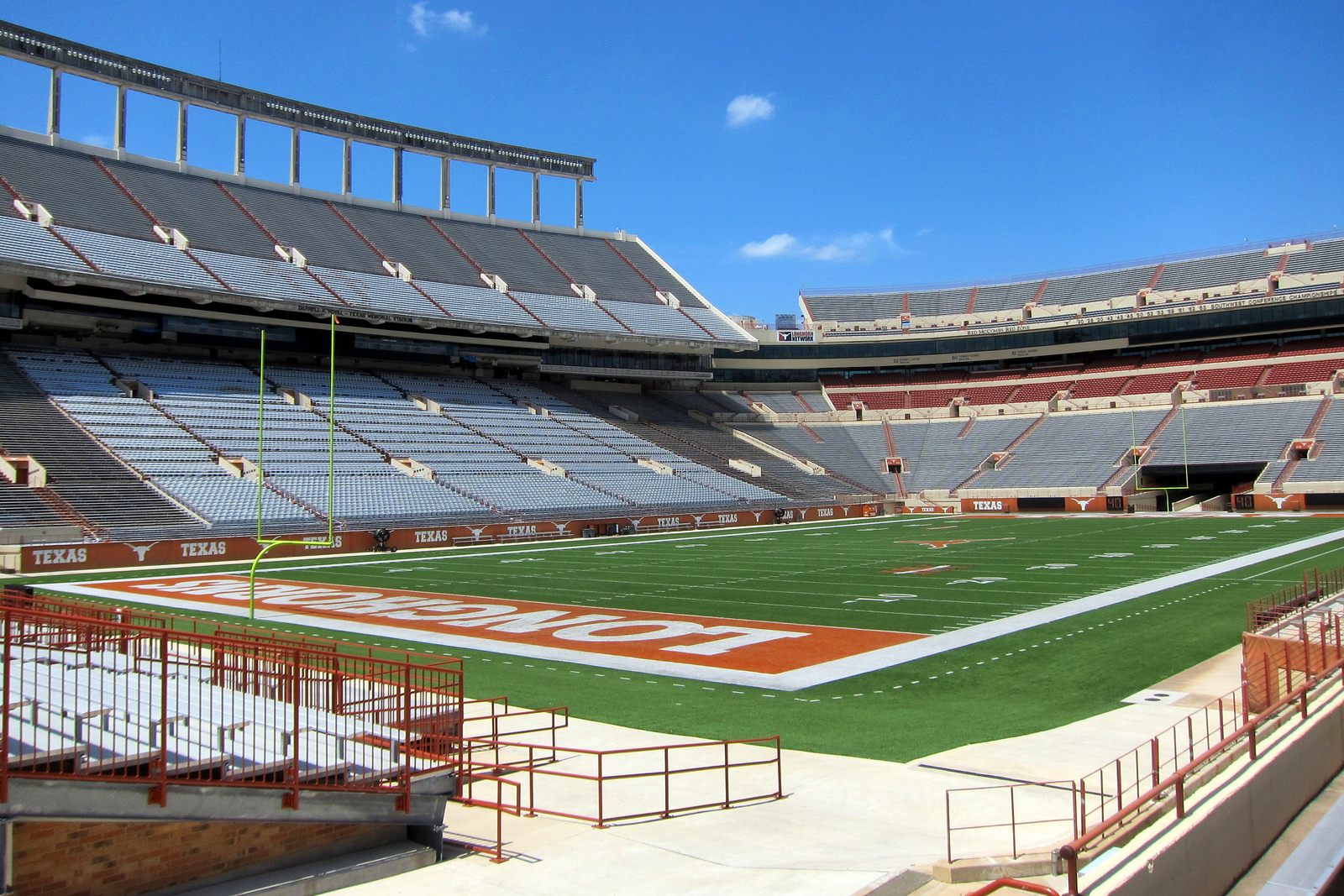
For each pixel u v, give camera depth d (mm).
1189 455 59219
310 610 23812
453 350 60781
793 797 9938
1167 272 74000
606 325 63531
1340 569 28109
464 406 57656
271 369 53625
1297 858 8945
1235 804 8586
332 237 58531
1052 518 55781
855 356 79062
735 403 76188
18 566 31250
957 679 15781
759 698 14672
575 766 11266
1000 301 79500
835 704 14227
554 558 36469
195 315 48531
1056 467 62531
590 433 60188
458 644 19312
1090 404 68875
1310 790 10438
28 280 43562
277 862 7820
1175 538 40219
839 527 52625
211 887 7332
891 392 77688
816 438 72125
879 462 69062
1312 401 60562
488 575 31141
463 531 42375
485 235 68312
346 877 7805
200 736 8508
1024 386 73875
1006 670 16312
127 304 46406
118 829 6828
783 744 12031
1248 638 12984
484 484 47750
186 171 56656
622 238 78375
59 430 39719
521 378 68312
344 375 56312
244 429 45250
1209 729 11469
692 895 7406
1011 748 11508
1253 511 54375
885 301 83000
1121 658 17031
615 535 47750
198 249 50062
